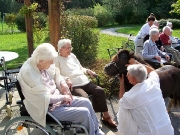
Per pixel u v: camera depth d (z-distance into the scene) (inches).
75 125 104.0
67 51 137.9
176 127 140.1
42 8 406.6
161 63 169.3
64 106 111.9
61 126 102.2
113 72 123.0
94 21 278.1
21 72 104.1
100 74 192.7
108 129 136.0
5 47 426.9
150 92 94.7
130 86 122.0
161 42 224.4
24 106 108.3
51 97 106.1
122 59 121.4
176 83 141.6
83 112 104.2
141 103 92.9
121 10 869.8
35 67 106.7
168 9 882.8
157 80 101.8
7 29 705.6
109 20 813.9
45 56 105.0
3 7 1034.7
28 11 237.6
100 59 281.1
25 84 102.0
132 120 97.6
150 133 93.5
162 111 96.6
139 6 883.4
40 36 277.7
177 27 670.5
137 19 877.2
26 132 129.3
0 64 165.9
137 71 94.4
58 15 202.4
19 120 106.5
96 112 141.1
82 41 269.3
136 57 125.1
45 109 100.8
